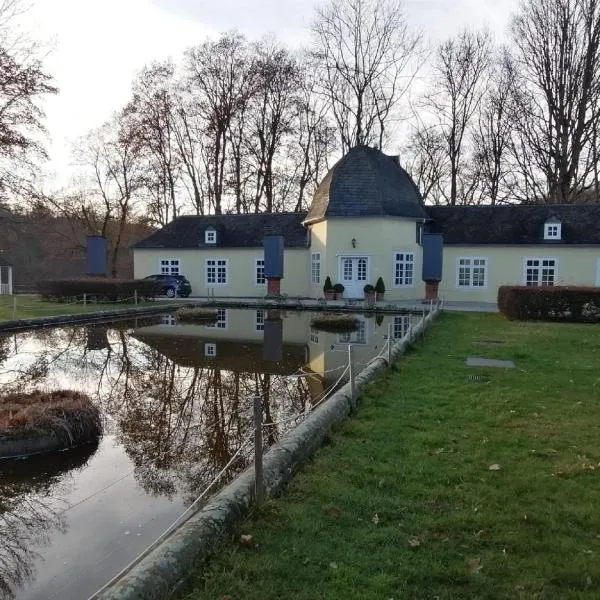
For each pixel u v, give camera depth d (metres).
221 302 27.86
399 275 28.83
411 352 11.59
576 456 5.20
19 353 14.43
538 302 18.33
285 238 32.12
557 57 31.75
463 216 30.45
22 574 4.18
